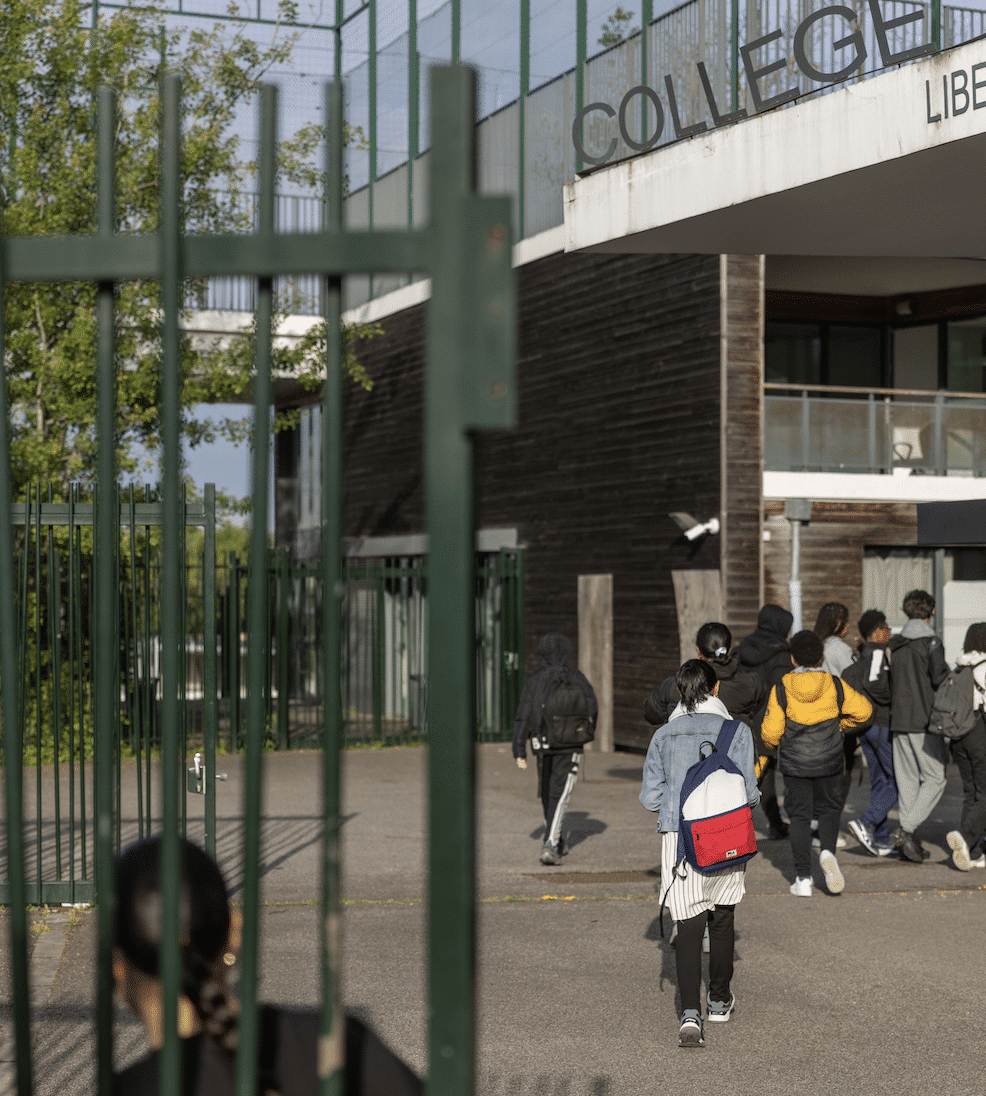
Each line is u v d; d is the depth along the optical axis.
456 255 1.52
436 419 1.52
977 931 7.60
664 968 6.81
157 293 16.81
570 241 8.97
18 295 16.22
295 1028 1.74
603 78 16.30
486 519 20.75
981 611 17.66
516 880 9.12
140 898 1.73
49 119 16.84
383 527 23.59
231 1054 1.71
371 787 14.00
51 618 7.75
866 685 9.90
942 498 16.95
